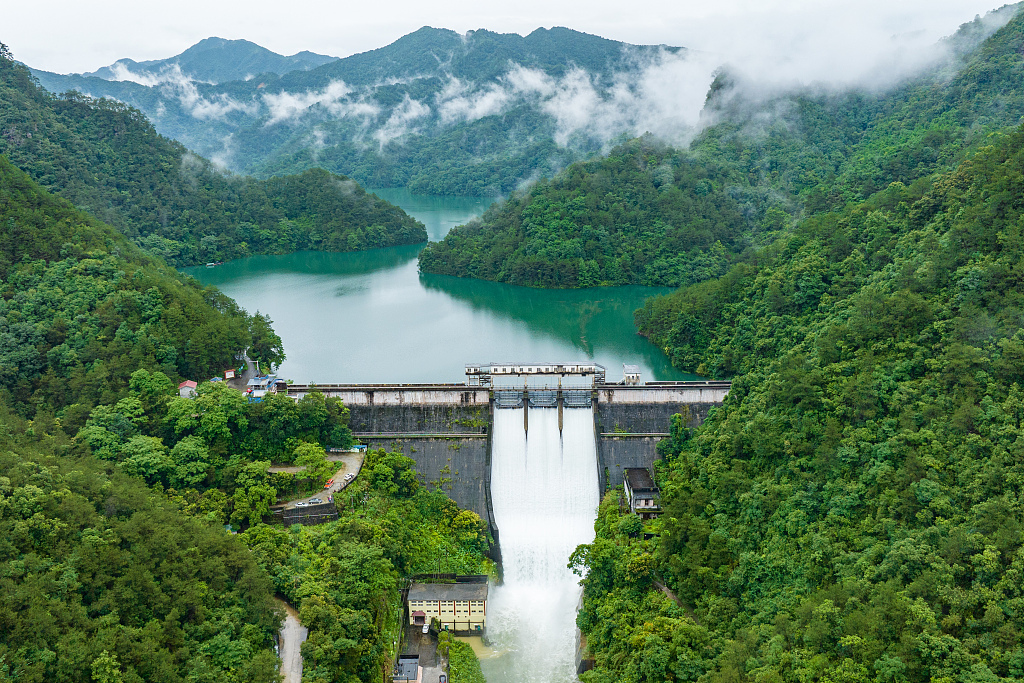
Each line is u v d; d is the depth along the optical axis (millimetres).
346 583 163375
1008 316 165500
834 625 133000
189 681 129875
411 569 185625
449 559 190625
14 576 132500
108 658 124812
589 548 185125
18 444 181875
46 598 130375
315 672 142625
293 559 168250
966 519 138000
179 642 136750
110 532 148250
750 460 184500
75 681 122875
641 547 178875
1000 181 195625
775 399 191750
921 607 127375
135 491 168000
